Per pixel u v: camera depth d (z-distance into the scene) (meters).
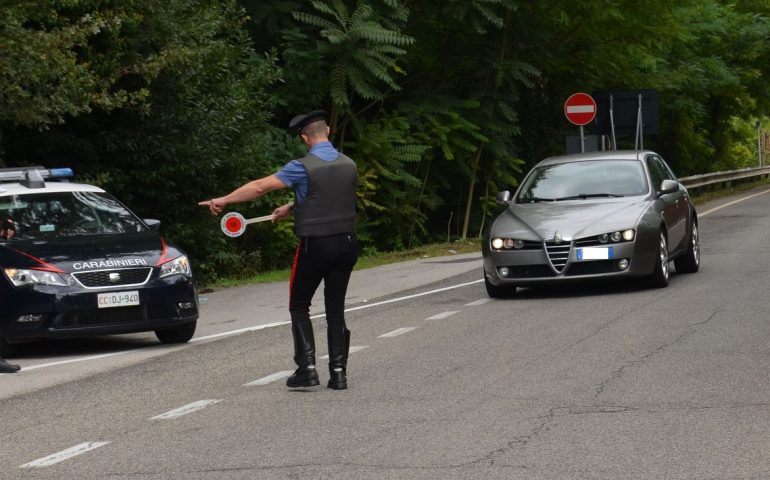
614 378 8.98
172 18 18.36
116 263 12.36
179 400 9.09
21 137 18.53
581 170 16.34
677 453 6.60
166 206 20.17
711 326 11.47
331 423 7.82
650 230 14.72
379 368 10.07
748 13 48.47
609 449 6.75
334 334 9.20
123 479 6.56
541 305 14.09
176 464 6.86
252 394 9.15
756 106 52.19
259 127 22.45
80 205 13.76
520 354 10.38
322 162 9.11
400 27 25.45
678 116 45.66
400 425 7.64
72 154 19.14
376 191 26.70
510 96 29.16
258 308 16.30
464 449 6.89
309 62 24.33
